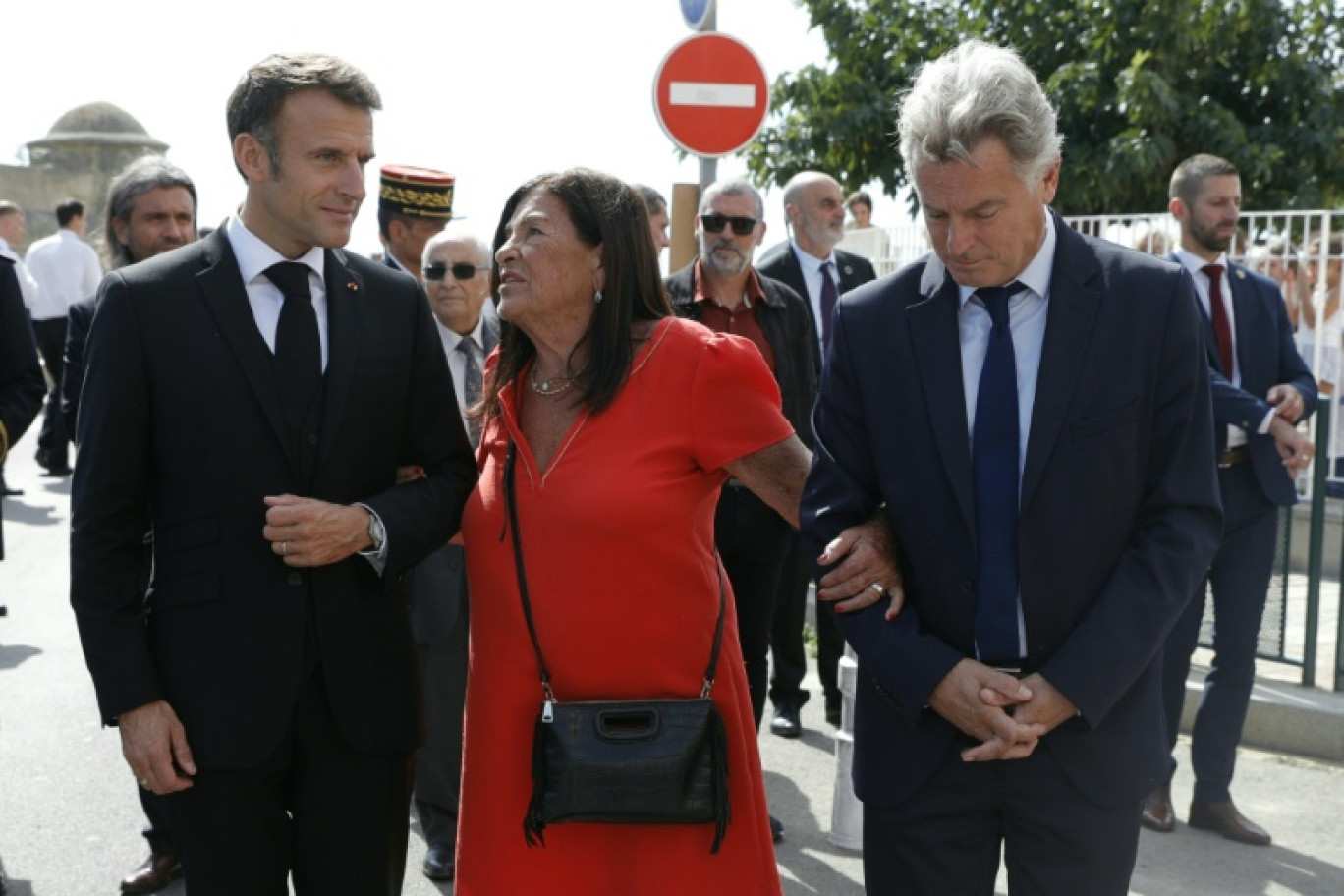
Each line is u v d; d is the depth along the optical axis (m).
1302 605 7.72
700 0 7.24
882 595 2.66
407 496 2.92
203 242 2.92
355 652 2.91
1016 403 2.59
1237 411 4.89
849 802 4.91
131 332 2.78
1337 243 8.08
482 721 2.80
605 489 2.69
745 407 2.76
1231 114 15.27
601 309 2.77
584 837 2.75
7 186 21.09
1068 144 15.52
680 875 2.72
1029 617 2.54
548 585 2.72
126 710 2.74
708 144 7.11
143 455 2.82
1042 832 2.60
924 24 16.67
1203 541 2.54
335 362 2.89
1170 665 4.89
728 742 2.79
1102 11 15.67
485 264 4.76
